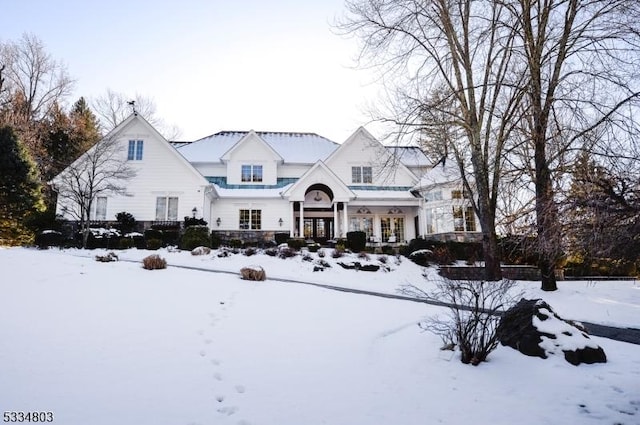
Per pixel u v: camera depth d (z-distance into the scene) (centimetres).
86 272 949
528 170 971
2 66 3084
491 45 1354
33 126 3084
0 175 1950
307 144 2964
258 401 397
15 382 377
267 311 759
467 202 2183
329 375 479
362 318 774
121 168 2089
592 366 523
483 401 418
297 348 566
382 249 2170
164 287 876
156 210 2195
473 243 2072
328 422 364
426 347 597
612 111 816
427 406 405
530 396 430
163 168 2236
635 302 1144
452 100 1401
